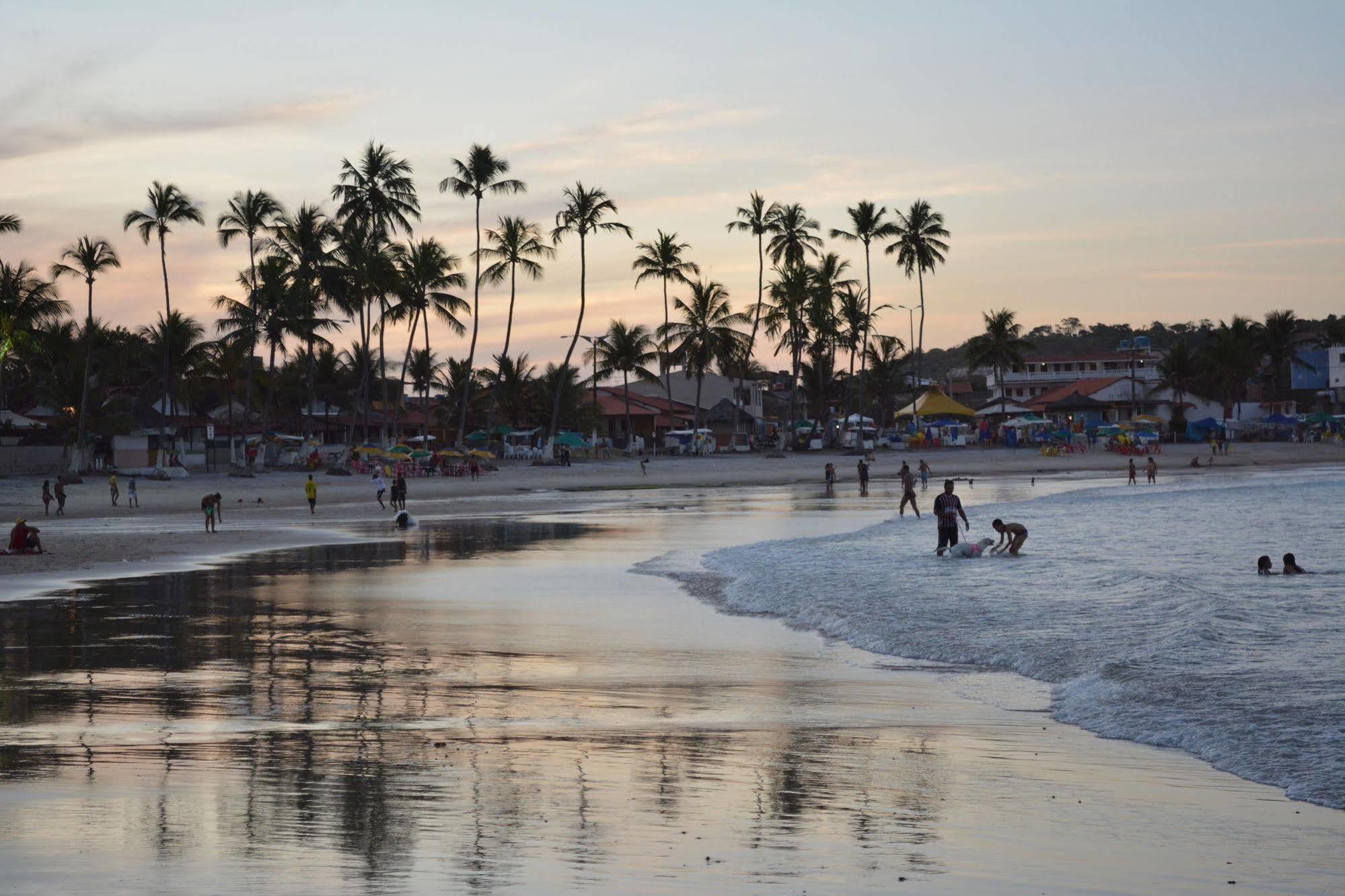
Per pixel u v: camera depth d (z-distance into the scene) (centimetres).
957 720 1248
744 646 1780
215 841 784
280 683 1444
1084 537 3812
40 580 2722
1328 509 4953
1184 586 2347
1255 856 789
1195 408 14062
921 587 2475
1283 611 2088
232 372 10275
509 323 9875
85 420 7450
